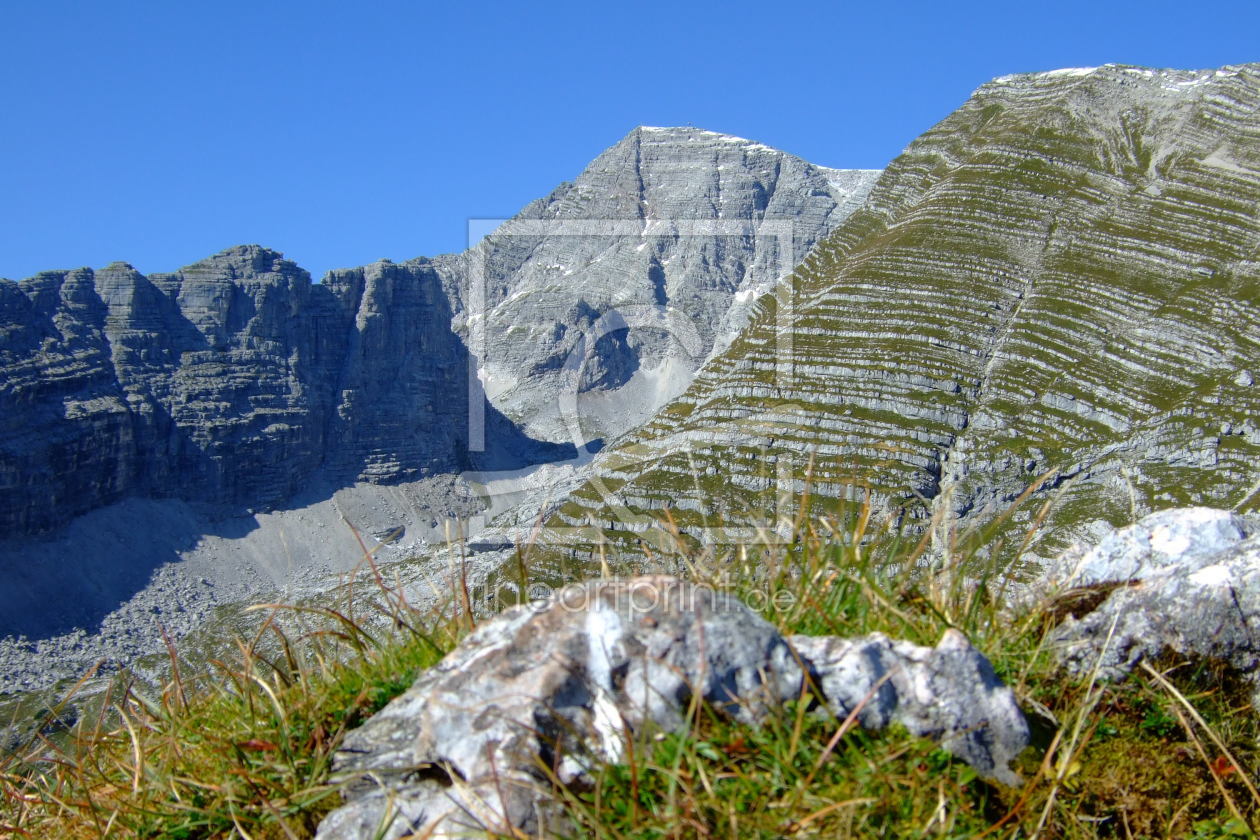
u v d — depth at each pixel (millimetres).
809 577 5754
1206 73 166625
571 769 4230
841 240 159375
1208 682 5031
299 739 5148
